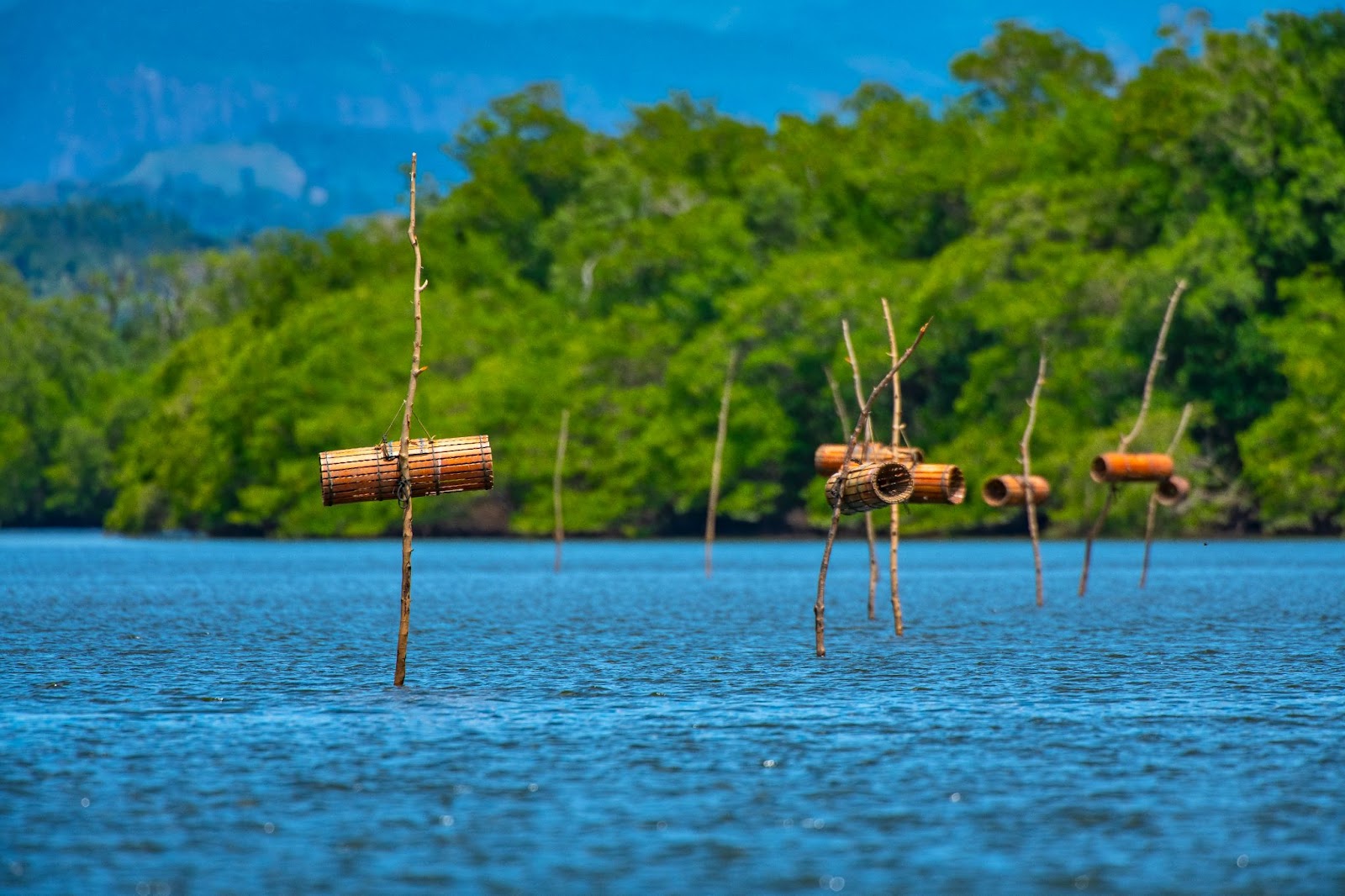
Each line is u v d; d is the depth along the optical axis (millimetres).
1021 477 183250
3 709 97375
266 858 61125
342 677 113812
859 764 78750
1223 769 77375
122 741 85500
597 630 152500
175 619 169375
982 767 78125
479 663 122750
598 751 82312
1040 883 57938
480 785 73938
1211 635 143625
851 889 57156
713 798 71062
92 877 58688
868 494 121312
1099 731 88250
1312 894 56562
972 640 139875
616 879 58375
